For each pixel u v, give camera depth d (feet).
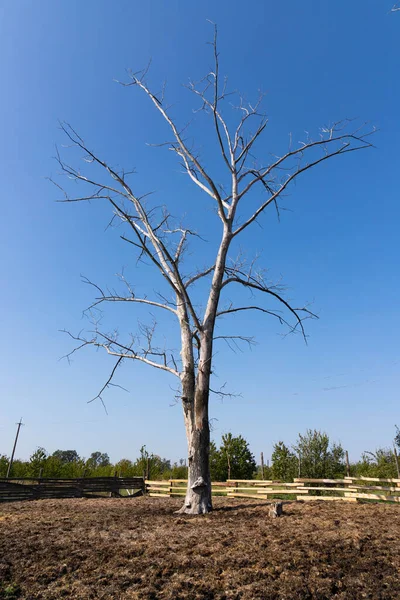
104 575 18.79
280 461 59.31
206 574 18.52
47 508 37.40
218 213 38.40
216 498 42.42
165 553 21.01
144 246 34.30
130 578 18.39
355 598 16.20
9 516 32.53
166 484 54.08
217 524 26.84
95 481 52.08
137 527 26.84
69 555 21.24
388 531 23.75
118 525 27.63
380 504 34.12
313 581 17.49
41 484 48.06
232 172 39.58
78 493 50.37
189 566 19.35
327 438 54.54
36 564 20.24
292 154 38.88
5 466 72.69
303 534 23.32
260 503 35.68
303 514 29.37
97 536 24.64
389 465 57.41
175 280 37.52
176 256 39.75
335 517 27.84
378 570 18.24
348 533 23.29
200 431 32.65
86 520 29.84
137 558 20.59
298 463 54.54
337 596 16.37
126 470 83.46
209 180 36.78
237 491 43.78
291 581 17.52
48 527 27.45
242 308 40.91
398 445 55.06
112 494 53.31
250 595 16.61
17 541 23.93
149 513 33.01
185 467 84.94
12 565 20.20
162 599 16.60
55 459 78.48
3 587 18.08
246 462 61.36
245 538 23.02
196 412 32.99
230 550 21.07
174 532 25.04
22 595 17.46
